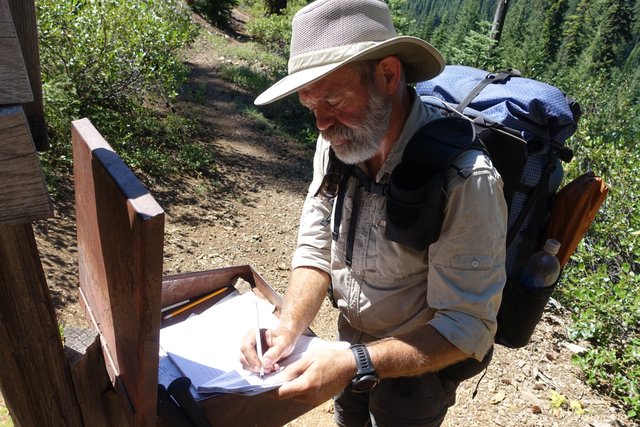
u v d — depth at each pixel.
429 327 1.48
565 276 4.46
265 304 1.76
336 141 1.49
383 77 1.45
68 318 3.16
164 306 1.74
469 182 1.39
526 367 3.69
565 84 10.46
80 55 5.25
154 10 6.60
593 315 3.92
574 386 3.60
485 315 1.48
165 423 1.34
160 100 7.36
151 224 0.92
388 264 1.63
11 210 0.87
